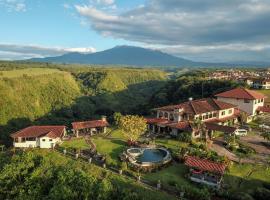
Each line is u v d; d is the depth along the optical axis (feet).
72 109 570.87
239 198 146.30
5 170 171.53
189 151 196.54
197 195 147.43
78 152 204.95
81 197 144.46
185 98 431.02
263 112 313.94
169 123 250.57
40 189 158.10
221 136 244.01
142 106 477.36
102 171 176.24
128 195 139.33
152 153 206.80
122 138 241.35
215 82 447.42
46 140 221.05
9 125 464.24
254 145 227.20
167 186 159.74
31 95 606.55
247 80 478.18
